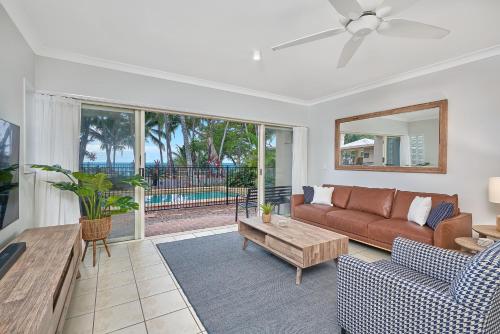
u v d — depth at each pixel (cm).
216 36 250
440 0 190
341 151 463
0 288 119
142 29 238
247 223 314
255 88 428
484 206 287
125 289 222
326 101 491
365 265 148
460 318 109
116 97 327
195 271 260
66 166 295
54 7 204
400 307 128
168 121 1041
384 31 187
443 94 321
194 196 698
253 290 222
